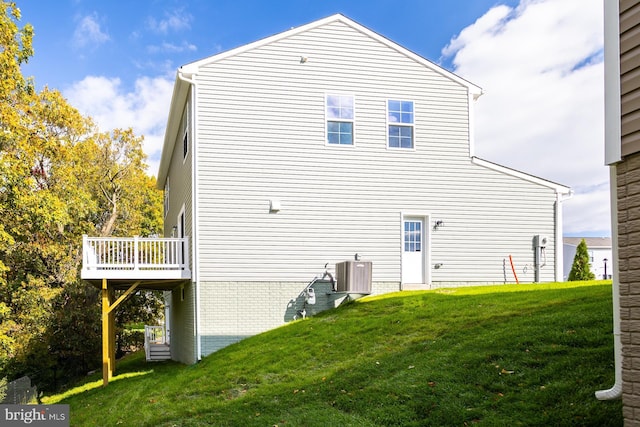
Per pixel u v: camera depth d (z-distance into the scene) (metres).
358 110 13.91
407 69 14.34
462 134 14.59
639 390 3.57
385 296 12.88
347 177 13.66
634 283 3.66
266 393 7.98
